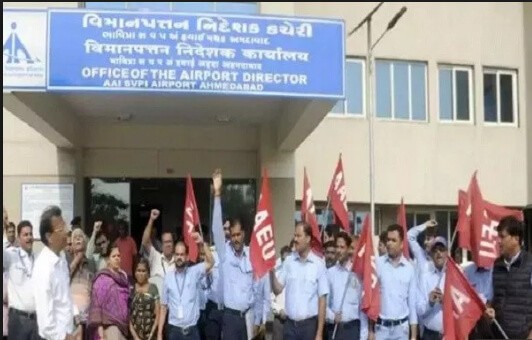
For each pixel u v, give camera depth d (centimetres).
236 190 1584
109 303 888
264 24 1061
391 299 834
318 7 1797
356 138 1797
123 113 1413
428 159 1862
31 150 1473
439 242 888
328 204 1127
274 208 1515
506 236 680
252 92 1057
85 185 1530
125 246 1190
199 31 1048
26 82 1018
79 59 1027
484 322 735
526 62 1959
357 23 1816
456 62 1906
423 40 1881
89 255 1040
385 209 1845
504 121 1958
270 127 1528
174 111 1391
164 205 1570
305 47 1071
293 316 859
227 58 1053
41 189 1470
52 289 621
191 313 921
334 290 895
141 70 1038
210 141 1570
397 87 1861
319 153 1762
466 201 951
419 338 895
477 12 1934
